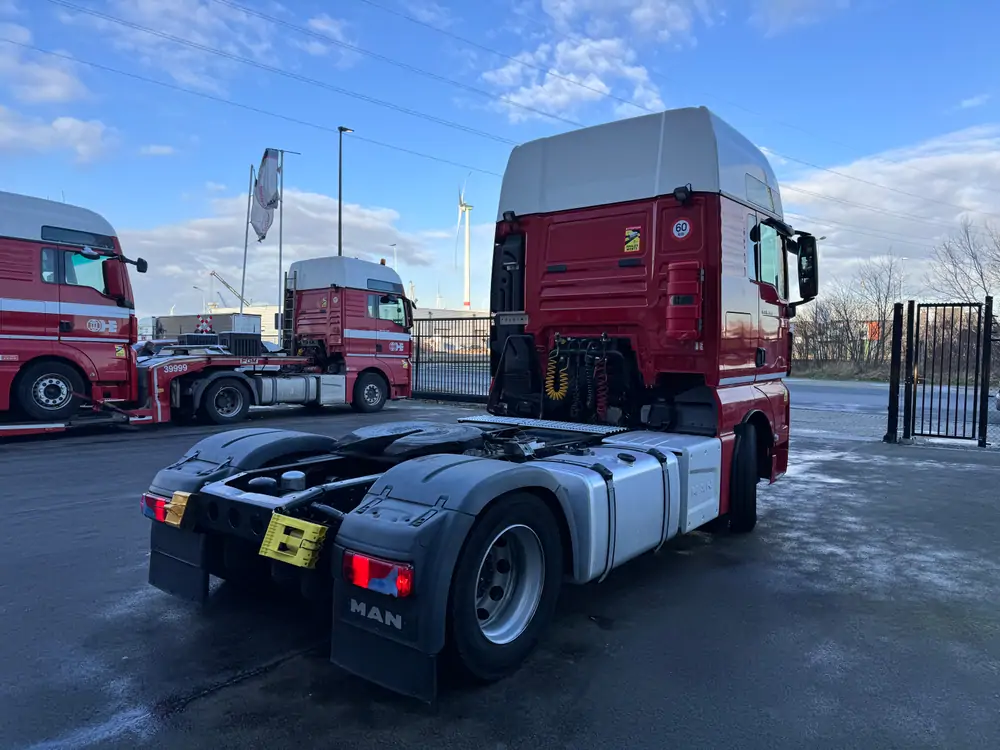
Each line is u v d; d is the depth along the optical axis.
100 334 10.95
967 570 4.80
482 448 4.19
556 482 3.42
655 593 4.32
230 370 13.32
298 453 4.14
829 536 5.67
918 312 11.33
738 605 4.12
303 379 14.57
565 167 6.01
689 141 5.33
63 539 5.27
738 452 5.55
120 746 2.58
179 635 3.60
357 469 4.36
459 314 24.80
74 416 10.79
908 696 3.02
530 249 6.19
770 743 2.64
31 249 10.19
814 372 33.12
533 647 3.33
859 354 33.03
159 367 11.94
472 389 18.19
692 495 4.76
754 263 5.88
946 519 6.25
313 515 3.32
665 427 5.48
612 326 5.71
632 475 4.09
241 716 2.81
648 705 2.93
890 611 4.02
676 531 4.58
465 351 18.38
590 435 5.07
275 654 3.39
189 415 12.91
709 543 5.46
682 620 3.88
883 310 34.31
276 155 25.23
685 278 5.13
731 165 5.44
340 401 15.22
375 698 2.97
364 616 2.87
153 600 4.08
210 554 3.68
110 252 11.05
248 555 3.85
